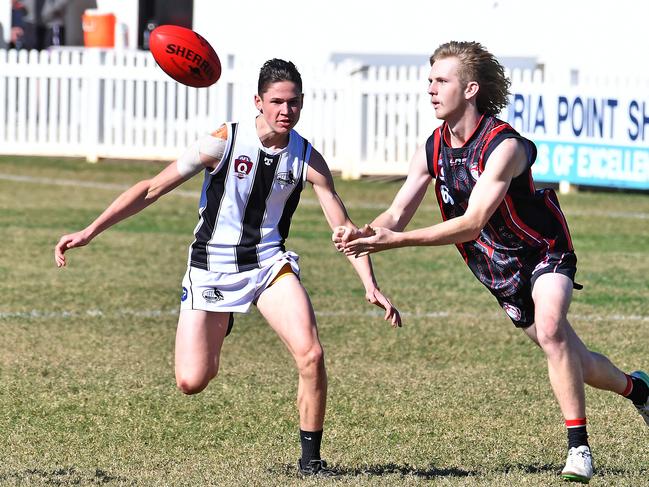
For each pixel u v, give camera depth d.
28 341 32.50
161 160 78.75
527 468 21.33
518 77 67.88
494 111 19.52
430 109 74.19
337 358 31.36
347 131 75.19
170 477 20.23
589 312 38.16
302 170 20.06
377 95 74.81
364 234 18.28
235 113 77.06
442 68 19.19
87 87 78.94
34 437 23.34
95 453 22.28
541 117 67.88
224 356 31.52
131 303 38.44
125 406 26.03
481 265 20.38
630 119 67.81
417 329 35.22
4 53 78.69
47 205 61.78
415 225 57.91
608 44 79.38
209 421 24.95
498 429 24.44
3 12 92.88
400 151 74.88
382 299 20.06
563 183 70.50
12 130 79.44
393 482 19.75
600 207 65.50
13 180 70.62
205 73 21.39
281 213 20.33
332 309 38.06
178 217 59.62
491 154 19.02
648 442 23.48
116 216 19.95
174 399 26.73
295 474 20.48
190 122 77.81
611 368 20.77
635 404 21.48
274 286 20.20
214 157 19.77
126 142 79.00
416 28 82.50
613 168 67.88
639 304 39.62
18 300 38.34
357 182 73.44
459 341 33.69
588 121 67.88
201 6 84.75
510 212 19.61
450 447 22.94
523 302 20.27
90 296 39.41
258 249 20.22
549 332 19.27
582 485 19.77
